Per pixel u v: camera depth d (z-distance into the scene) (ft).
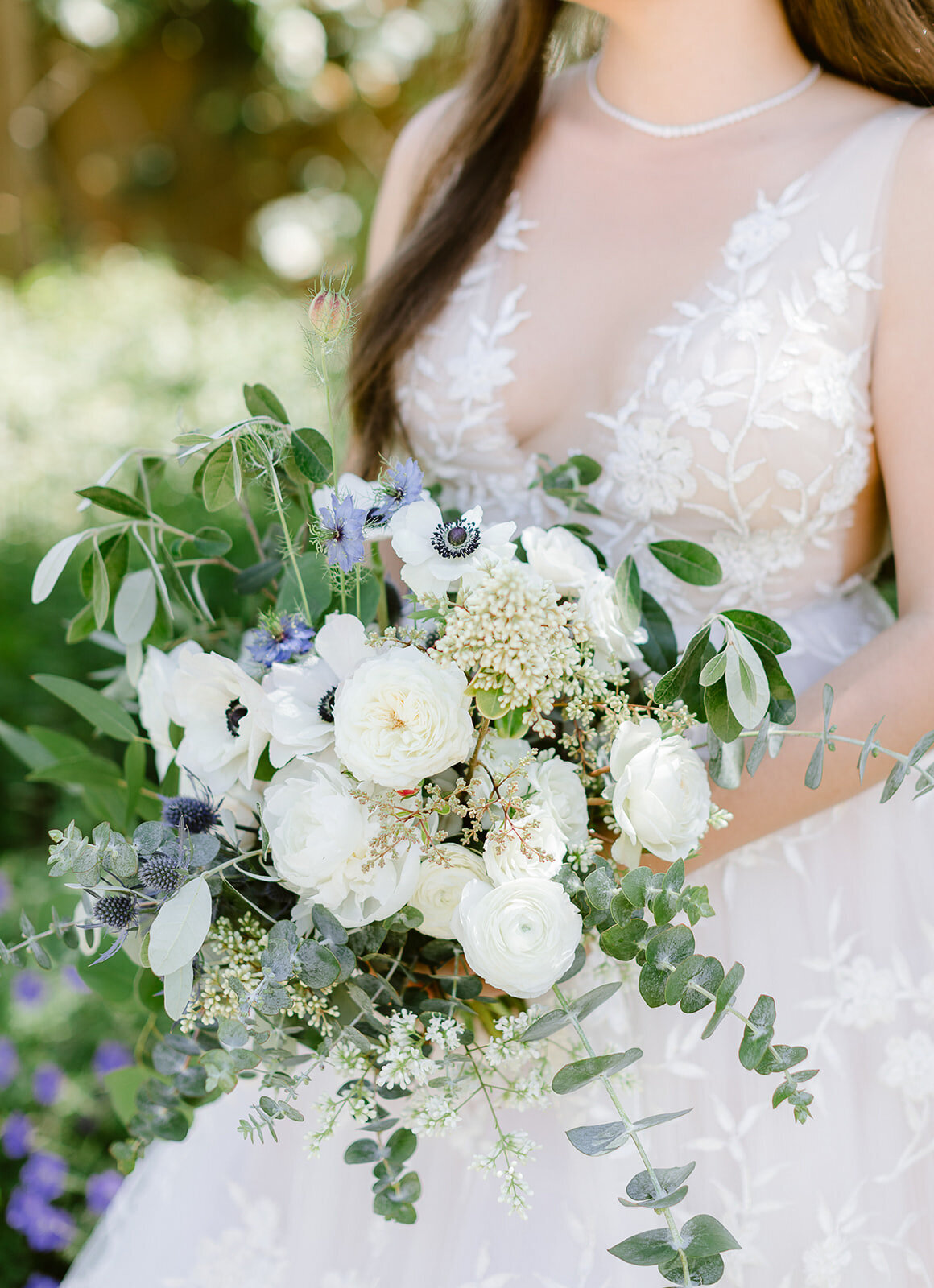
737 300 4.22
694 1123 4.02
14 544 12.57
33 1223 6.81
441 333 4.71
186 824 3.46
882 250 4.10
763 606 4.39
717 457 4.18
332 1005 3.42
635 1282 3.91
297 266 31.32
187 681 3.52
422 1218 4.15
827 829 4.19
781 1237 3.98
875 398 4.18
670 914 3.12
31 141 28.09
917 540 4.09
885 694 3.91
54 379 17.40
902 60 4.36
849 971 4.10
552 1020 3.17
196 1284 4.37
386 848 3.13
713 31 4.43
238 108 31.65
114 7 29.27
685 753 3.38
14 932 8.25
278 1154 4.39
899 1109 4.06
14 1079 7.68
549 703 3.16
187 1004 3.20
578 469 4.25
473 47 5.22
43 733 4.65
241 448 3.66
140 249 29.73
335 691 3.34
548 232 4.67
